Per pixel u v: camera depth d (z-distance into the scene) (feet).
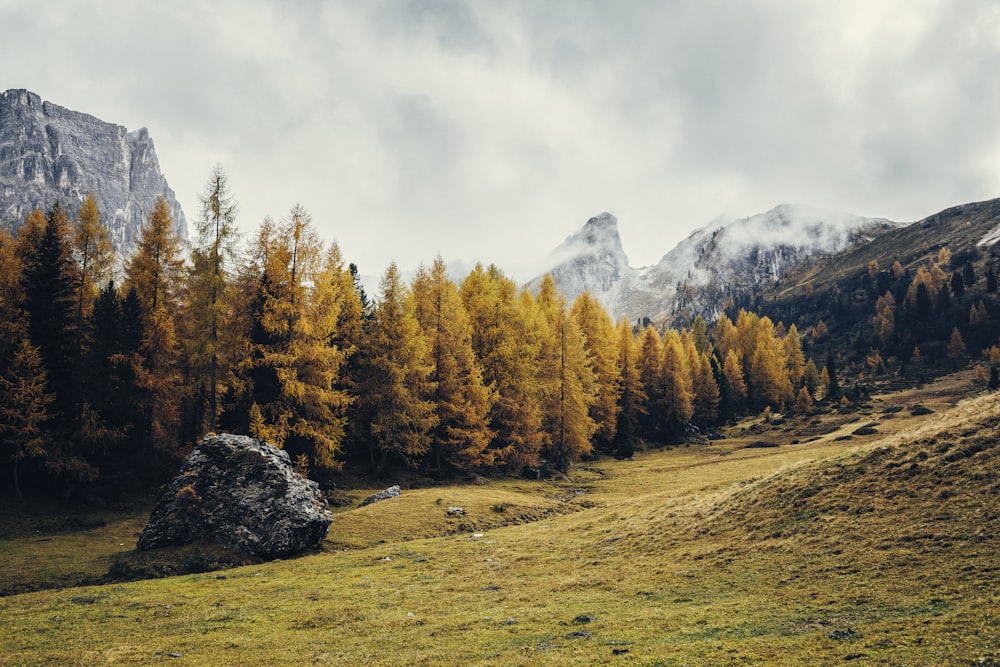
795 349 483.92
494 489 162.40
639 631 49.73
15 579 79.82
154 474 140.97
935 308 579.48
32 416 115.24
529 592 69.05
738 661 39.86
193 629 58.95
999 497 60.03
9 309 124.26
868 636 41.09
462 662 45.32
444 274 190.29
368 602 67.87
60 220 133.18
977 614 41.37
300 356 140.87
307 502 103.81
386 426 164.76
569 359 207.41
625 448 254.47
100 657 50.24
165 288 145.38
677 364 307.37
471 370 178.91
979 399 88.84
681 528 85.76
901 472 73.67
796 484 83.20
